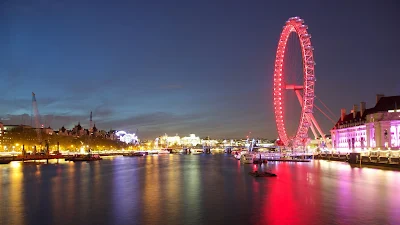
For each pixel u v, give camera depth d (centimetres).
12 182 11319
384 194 8056
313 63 17312
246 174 13562
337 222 5700
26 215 6419
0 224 5866
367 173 12538
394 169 13675
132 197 8119
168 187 9744
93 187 9931
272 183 10231
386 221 5738
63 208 6956
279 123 18562
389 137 18312
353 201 7269
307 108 17538
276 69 18538
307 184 9806
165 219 6038
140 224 5769
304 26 17075
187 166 19338
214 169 16638
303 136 18562
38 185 10494
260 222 5775
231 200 7600
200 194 8444
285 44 18375
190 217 6150
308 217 6012
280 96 18462
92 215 6366
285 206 6875
